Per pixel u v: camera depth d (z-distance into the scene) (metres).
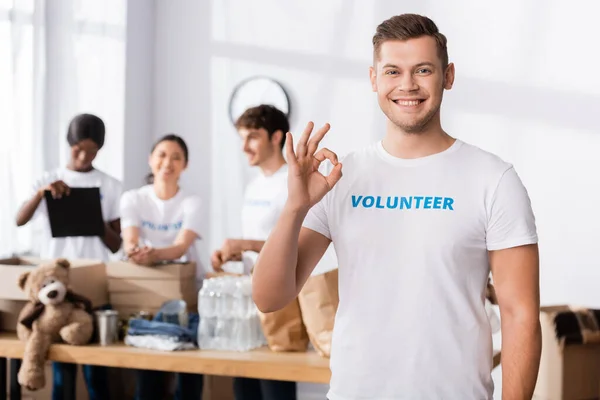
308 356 2.79
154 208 3.66
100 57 4.98
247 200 3.35
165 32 5.62
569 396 3.76
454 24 5.05
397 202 1.68
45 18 4.51
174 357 2.79
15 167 4.23
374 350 1.67
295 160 1.60
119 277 3.20
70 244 3.79
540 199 4.93
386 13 5.18
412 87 1.64
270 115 3.26
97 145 3.82
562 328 3.75
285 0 5.37
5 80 4.18
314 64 5.33
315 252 1.77
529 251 1.64
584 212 4.86
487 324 1.68
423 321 1.64
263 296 1.70
